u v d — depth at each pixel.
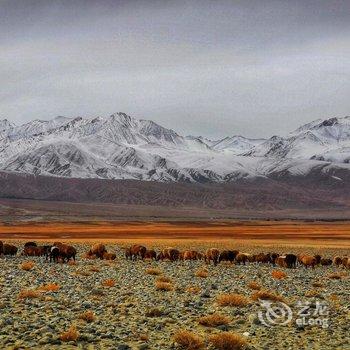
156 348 29.48
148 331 33.59
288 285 61.38
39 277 60.19
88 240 186.62
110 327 33.94
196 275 68.56
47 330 31.62
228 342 29.75
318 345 31.52
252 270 83.00
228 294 49.53
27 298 43.44
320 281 68.06
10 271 67.00
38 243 155.12
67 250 89.38
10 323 33.19
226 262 98.62
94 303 42.59
